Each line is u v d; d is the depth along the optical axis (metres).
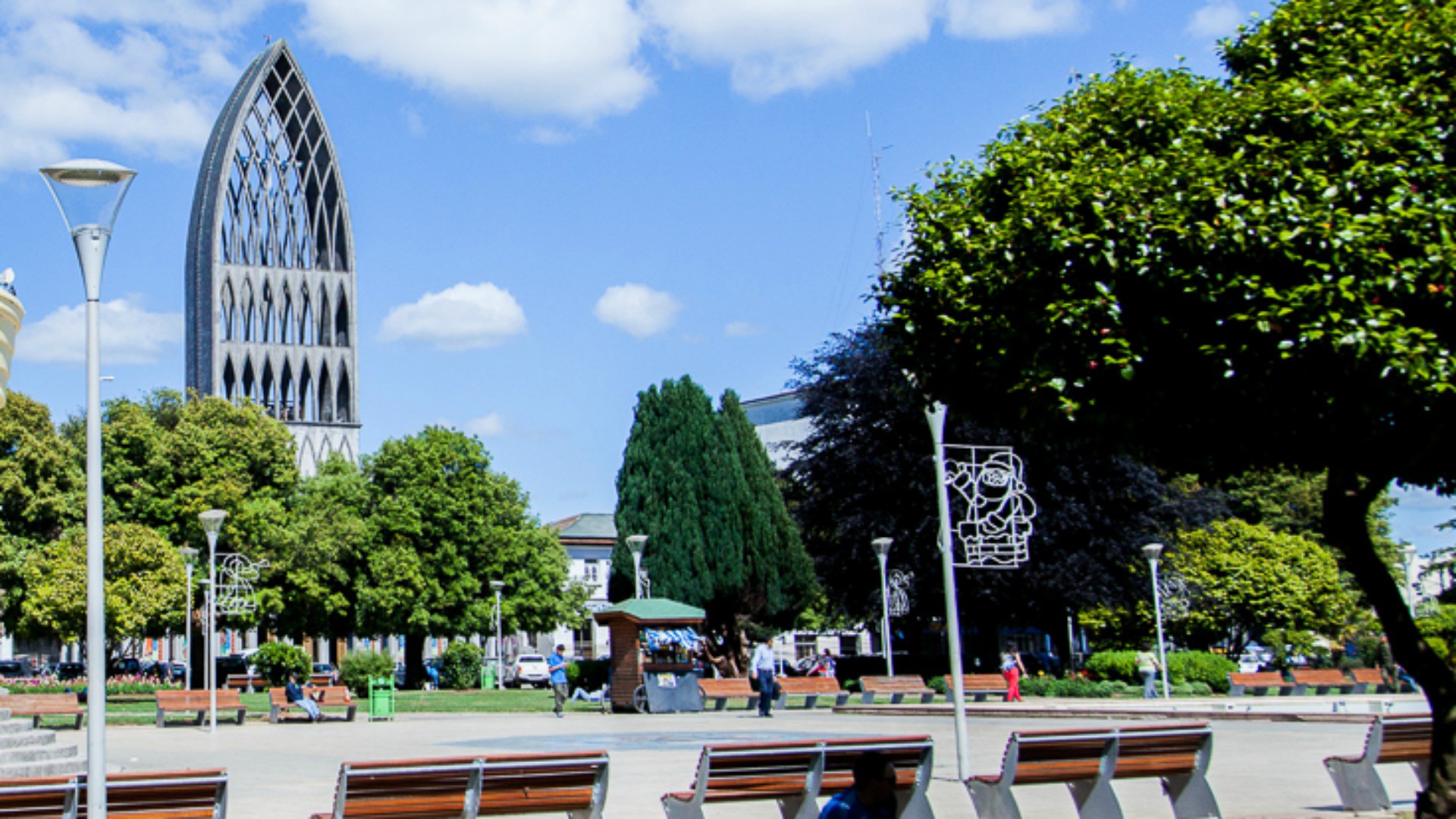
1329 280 9.77
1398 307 10.08
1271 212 10.01
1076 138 11.69
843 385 48.00
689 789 16.22
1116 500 45.88
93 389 10.17
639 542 42.66
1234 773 17.64
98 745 9.45
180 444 66.69
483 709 43.16
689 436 51.19
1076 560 43.81
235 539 65.19
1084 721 29.91
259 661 49.19
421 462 70.81
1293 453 11.17
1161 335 10.45
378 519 70.44
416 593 69.06
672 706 36.69
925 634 66.56
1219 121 11.08
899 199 12.32
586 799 11.20
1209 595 53.34
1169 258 10.22
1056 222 10.61
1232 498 56.56
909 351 12.05
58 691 50.91
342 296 121.94
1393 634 11.41
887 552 43.22
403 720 36.69
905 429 46.53
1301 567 54.25
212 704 31.16
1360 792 13.44
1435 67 10.97
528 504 75.62
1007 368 11.09
